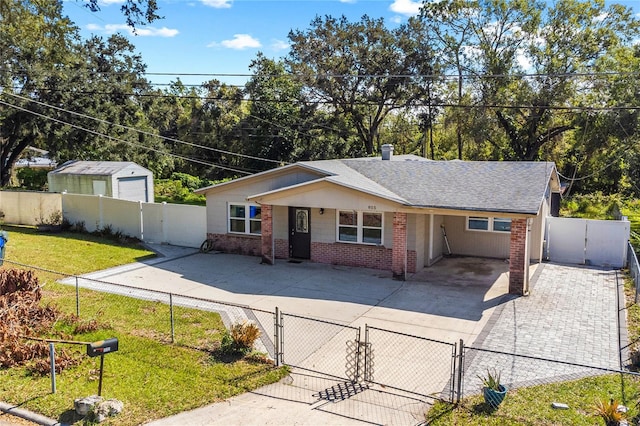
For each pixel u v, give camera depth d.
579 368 10.02
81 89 35.88
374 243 18.44
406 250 17.33
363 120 46.44
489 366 10.15
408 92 41.72
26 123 34.44
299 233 19.94
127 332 12.04
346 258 18.94
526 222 15.02
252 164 46.50
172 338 11.49
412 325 12.70
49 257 20.05
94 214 25.34
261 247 20.33
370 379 9.54
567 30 38.56
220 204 21.39
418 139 55.41
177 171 57.00
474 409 8.32
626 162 38.41
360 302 14.61
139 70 41.41
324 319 13.18
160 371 9.90
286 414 8.32
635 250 20.61
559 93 36.69
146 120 49.06
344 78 40.19
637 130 35.19
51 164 59.03
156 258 20.50
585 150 39.25
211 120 53.09
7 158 43.00
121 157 40.66
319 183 17.48
